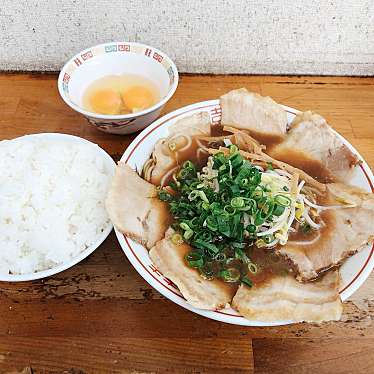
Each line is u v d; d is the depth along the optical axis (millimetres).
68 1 397
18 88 435
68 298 303
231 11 403
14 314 296
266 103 357
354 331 287
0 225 303
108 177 337
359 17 405
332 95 431
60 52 440
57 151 328
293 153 345
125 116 348
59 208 309
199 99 425
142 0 396
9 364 276
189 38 427
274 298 267
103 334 287
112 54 397
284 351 280
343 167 332
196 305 260
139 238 295
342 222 302
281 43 429
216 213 292
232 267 291
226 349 281
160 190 322
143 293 306
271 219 304
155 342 284
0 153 324
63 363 276
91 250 299
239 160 311
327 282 276
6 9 401
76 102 383
